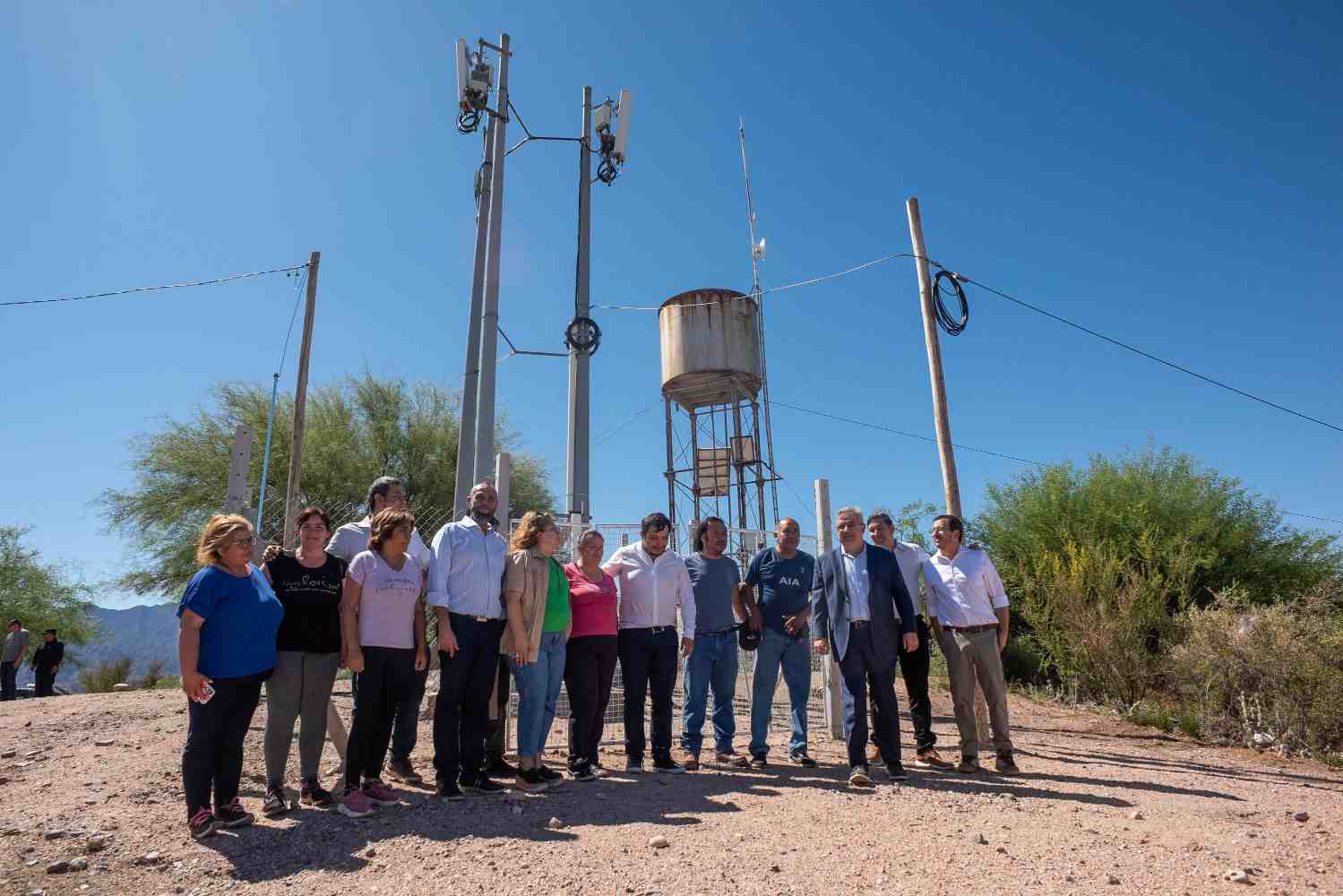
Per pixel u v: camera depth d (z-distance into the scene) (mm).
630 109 11500
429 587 4812
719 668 6297
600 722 5723
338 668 4691
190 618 4039
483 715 4957
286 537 9898
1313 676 7992
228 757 4133
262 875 3480
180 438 19109
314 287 10656
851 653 5680
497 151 9898
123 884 3367
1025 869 3693
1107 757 7234
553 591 5293
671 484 17438
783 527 6387
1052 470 15523
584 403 10211
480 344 9180
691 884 3365
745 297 16812
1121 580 11898
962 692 6285
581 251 10789
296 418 10289
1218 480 14633
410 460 21094
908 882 3477
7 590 25188
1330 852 4109
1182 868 3770
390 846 3818
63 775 5207
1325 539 14086
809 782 5527
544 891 3268
